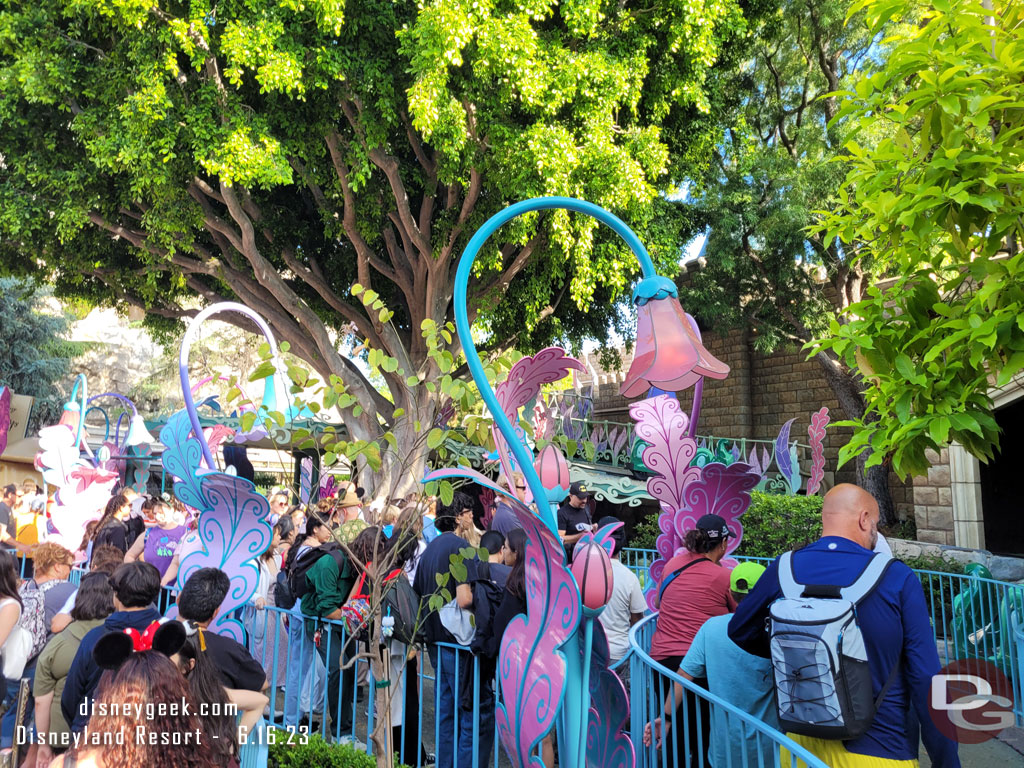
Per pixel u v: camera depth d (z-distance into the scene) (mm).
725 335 21188
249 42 11805
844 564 2719
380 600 4211
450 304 16938
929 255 3727
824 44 19781
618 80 12812
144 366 36812
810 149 18906
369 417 15555
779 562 2887
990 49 3438
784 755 2678
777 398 23109
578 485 9102
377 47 13352
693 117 15945
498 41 11789
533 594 3498
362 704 6738
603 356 20281
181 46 12539
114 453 15500
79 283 18594
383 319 4000
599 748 3438
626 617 5172
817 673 2527
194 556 5254
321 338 15633
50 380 31391
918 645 2570
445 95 12375
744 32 15094
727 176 19250
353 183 13273
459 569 4336
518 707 3375
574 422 19391
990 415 3492
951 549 12734
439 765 5008
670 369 3221
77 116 13352
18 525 9977
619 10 13867
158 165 12828
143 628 3510
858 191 3807
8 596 4070
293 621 5488
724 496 6523
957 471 14953
